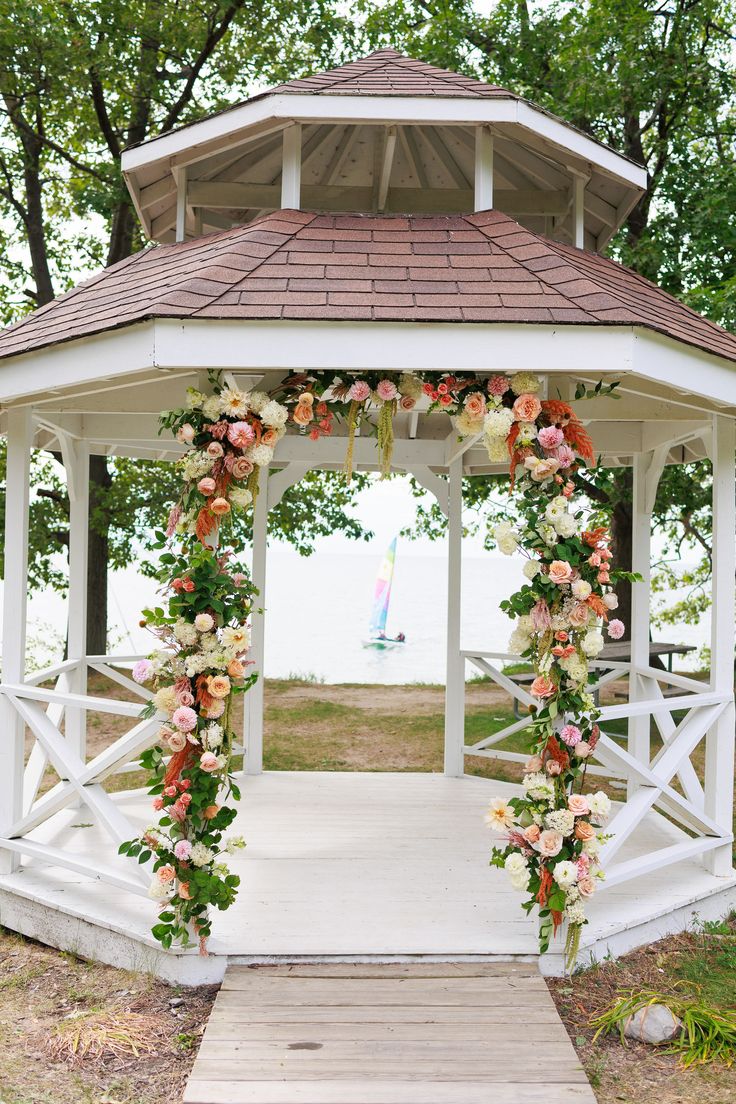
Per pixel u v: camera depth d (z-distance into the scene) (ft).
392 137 14.57
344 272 12.06
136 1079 10.25
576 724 12.04
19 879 14.61
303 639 84.07
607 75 33.91
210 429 11.78
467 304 11.37
